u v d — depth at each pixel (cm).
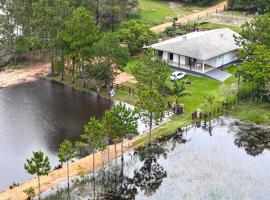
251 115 9625
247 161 8106
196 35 12356
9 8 12444
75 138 8831
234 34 11831
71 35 10775
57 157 8188
